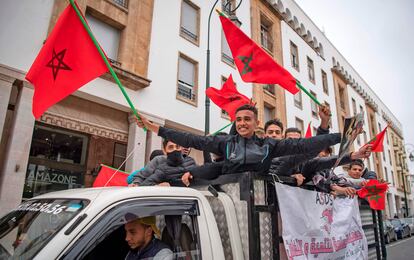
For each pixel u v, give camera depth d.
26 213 2.00
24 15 8.26
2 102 7.46
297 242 2.22
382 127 38.38
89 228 1.57
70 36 3.12
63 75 3.06
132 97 10.28
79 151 9.49
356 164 4.52
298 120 20.14
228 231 2.09
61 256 1.44
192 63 13.17
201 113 12.77
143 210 1.81
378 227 4.19
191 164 3.53
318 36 25.23
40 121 8.37
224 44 15.21
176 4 12.80
